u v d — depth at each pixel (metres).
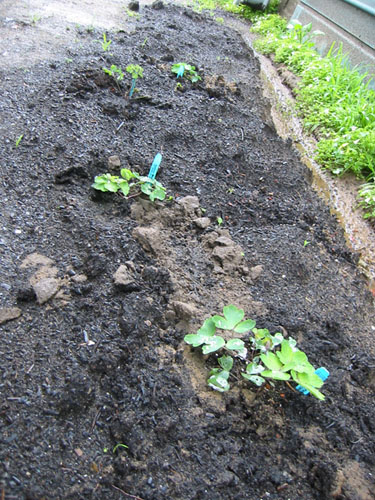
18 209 0.94
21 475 0.56
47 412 0.63
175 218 1.05
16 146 1.08
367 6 2.08
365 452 0.71
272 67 2.23
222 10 2.95
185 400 0.71
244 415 0.72
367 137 1.52
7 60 1.42
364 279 1.10
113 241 0.91
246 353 0.79
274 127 1.64
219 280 0.94
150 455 0.63
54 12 1.95
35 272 0.82
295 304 0.92
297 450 0.69
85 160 1.08
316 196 1.34
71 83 1.32
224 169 1.28
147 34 1.89
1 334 0.71
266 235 1.10
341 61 2.17
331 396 0.78
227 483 0.63
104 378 0.70
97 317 0.77
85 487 0.57
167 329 0.81
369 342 0.91
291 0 2.84
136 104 1.39
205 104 1.51
